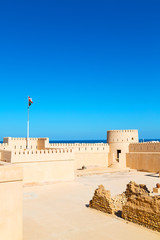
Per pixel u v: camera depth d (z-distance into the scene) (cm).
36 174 3600
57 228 1847
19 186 1498
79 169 5875
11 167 1470
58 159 3819
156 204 1753
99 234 1717
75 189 3338
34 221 2009
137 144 6003
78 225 1902
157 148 5388
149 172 5303
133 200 1952
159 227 1706
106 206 2198
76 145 6016
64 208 2380
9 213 1445
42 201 2666
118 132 6462
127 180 4241
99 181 4131
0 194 1423
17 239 1459
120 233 1722
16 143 6238
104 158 6356
